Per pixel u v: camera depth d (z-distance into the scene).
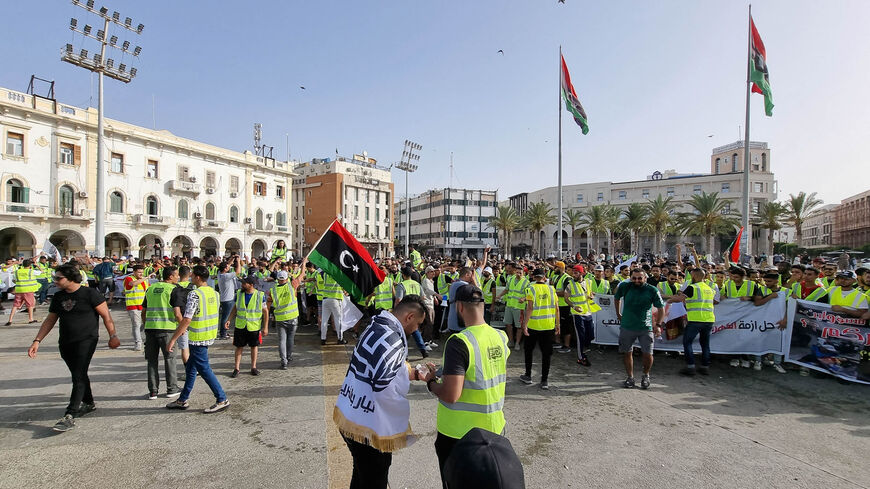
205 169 39.75
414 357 8.11
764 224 45.22
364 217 66.75
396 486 3.55
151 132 35.47
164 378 6.54
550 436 4.55
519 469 1.58
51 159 29.08
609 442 4.41
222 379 6.54
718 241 60.31
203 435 4.51
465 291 2.86
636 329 6.14
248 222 43.56
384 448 2.57
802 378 6.73
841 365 6.53
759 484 3.60
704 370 6.93
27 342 8.92
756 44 14.78
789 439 4.47
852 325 6.45
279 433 4.57
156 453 4.10
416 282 8.98
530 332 6.28
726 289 7.89
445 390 2.51
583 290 7.91
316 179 64.94
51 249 17.78
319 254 7.11
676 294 7.77
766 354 7.57
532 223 57.22
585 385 6.37
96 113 31.50
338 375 6.75
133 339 8.72
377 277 7.49
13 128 27.44
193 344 5.12
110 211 32.25
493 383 2.67
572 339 8.98
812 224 99.62
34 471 3.74
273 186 47.56
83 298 4.83
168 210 36.34
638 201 68.56
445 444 2.65
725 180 62.59
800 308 7.05
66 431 4.57
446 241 78.06
